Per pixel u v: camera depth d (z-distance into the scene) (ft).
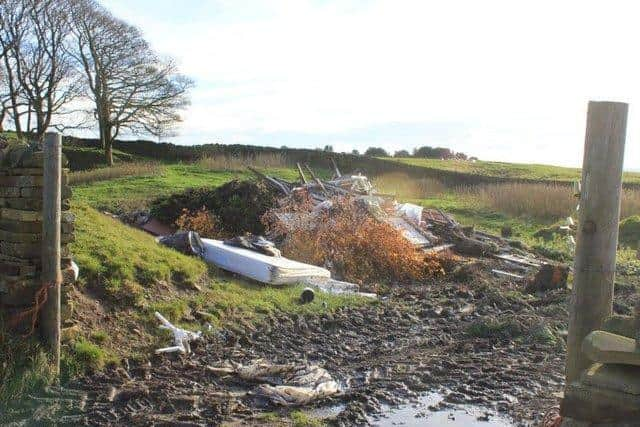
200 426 20.25
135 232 42.45
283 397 22.72
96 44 127.65
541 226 77.15
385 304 39.45
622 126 15.06
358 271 48.65
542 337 31.22
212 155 134.41
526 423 20.79
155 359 26.18
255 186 60.49
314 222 51.19
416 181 107.86
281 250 49.26
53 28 124.06
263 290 37.91
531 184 90.94
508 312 37.24
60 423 20.12
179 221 56.70
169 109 137.08
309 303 36.86
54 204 22.76
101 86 128.98
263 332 31.32
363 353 29.30
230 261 41.04
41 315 23.12
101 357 24.58
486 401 22.93
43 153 22.79
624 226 68.23
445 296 43.39
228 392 23.44
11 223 23.98
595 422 12.43
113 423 20.27
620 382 12.16
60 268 23.56
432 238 57.57
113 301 28.66
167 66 135.85
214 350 28.09
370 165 122.11
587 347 12.46
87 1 126.31
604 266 15.31
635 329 13.29
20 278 23.43
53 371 22.58
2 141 25.39
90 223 37.45
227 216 57.31
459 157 175.52
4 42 121.49
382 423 20.85
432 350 30.04
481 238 62.90
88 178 97.71
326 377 24.85
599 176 15.14
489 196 89.10
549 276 44.86
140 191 84.84
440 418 21.38
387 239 50.49
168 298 31.45
